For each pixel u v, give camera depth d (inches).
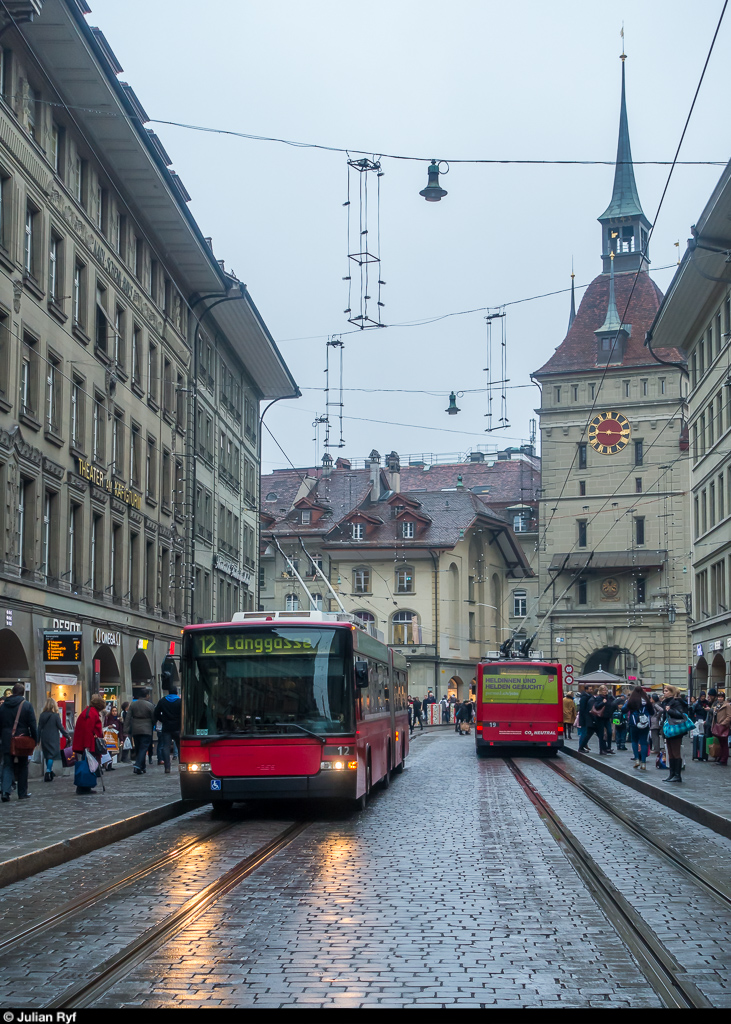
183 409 1827.0
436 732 2487.7
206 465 1968.5
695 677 2097.7
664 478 3105.3
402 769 1189.1
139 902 424.5
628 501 3129.9
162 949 343.3
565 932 366.0
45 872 507.5
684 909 406.9
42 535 1222.9
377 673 915.4
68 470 1290.6
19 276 1137.4
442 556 3223.4
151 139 1526.8
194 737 733.9
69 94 1257.4
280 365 2265.0
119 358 1514.5
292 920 386.3
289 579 3334.2
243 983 302.4
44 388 1219.9
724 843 586.2
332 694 738.2
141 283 1588.3
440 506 3319.4
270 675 742.5
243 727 733.3
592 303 3287.4
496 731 1487.5
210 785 727.1
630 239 3294.8
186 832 663.8
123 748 1272.1
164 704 1069.8
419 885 458.0
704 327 1987.0
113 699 1454.2
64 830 591.8
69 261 1298.0
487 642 3476.9
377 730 888.9
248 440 2349.9
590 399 3179.1
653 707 1079.6
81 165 1365.7
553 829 650.8
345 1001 284.0
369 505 3376.0
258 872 499.2
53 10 1098.1
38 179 1194.0
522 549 3870.6
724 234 1590.8
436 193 845.8
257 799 728.3
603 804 805.2
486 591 3449.8
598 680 2423.7
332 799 787.4
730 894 435.5
